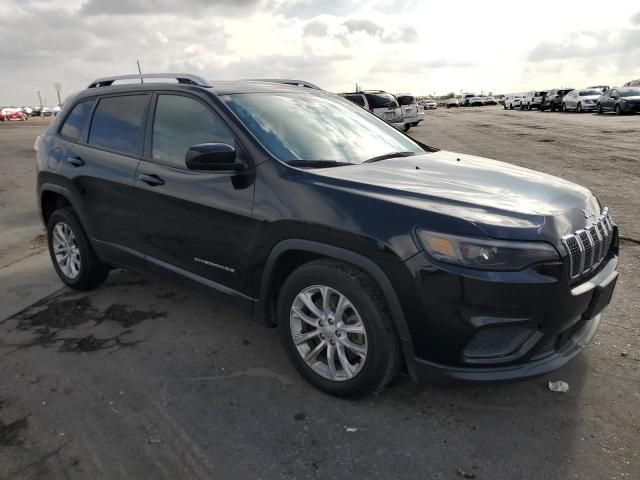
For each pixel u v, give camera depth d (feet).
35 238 22.47
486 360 8.54
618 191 27.12
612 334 12.04
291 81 15.29
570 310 8.64
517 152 45.37
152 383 10.71
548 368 8.72
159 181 12.02
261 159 10.38
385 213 8.76
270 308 10.77
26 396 10.35
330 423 9.29
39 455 8.66
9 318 14.05
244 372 11.03
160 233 12.30
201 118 11.67
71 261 15.71
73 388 10.59
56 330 13.24
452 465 8.21
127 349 12.15
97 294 15.49
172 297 15.10
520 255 8.13
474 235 8.15
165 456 8.57
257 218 10.16
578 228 9.16
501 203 9.01
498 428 9.04
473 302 8.16
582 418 9.21
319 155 11.10
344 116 13.38
